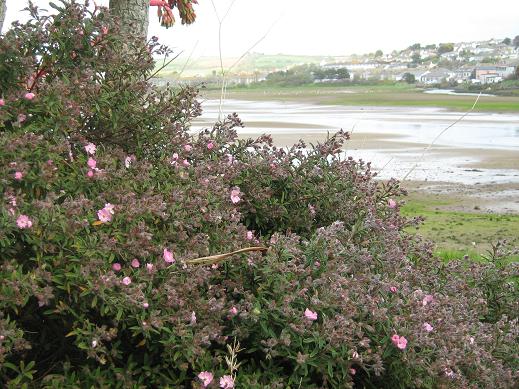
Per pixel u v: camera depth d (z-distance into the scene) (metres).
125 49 3.88
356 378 3.27
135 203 3.14
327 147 4.32
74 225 2.82
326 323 2.98
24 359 3.04
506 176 17.91
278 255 3.30
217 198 3.61
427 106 51.19
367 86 102.19
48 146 3.08
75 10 3.46
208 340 2.93
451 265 4.44
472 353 3.38
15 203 2.77
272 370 3.03
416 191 15.66
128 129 3.83
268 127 29.08
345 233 3.75
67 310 2.83
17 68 3.32
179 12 7.04
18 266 2.79
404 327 3.11
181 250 3.30
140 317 2.83
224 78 5.30
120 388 2.88
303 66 104.94
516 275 4.45
